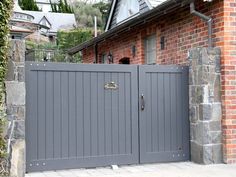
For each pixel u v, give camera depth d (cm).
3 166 659
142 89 809
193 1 820
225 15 783
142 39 1191
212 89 797
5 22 648
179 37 959
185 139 838
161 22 1055
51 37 4862
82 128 767
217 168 749
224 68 789
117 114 791
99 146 777
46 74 746
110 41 1487
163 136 822
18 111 686
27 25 2052
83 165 765
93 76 777
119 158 789
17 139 682
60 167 750
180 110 837
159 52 1071
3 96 667
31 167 731
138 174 710
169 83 830
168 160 823
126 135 796
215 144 796
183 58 938
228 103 789
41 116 741
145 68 812
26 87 731
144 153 806
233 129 791
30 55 2511
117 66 792
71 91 761
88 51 1773
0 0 639
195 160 816
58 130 751
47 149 743
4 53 652
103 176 696
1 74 652
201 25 860
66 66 758
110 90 787
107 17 2158
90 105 773
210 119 794
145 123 809
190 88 835
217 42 805
